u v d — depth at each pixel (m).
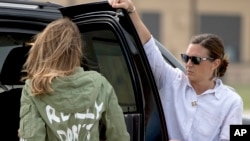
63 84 5.29
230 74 82.31
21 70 6.70
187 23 84.88
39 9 6.60
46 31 5.45
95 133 5.39
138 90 6.04
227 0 90.69
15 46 6.66
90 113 5.36
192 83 6.54
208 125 6.42
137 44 6.08
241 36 90.94
